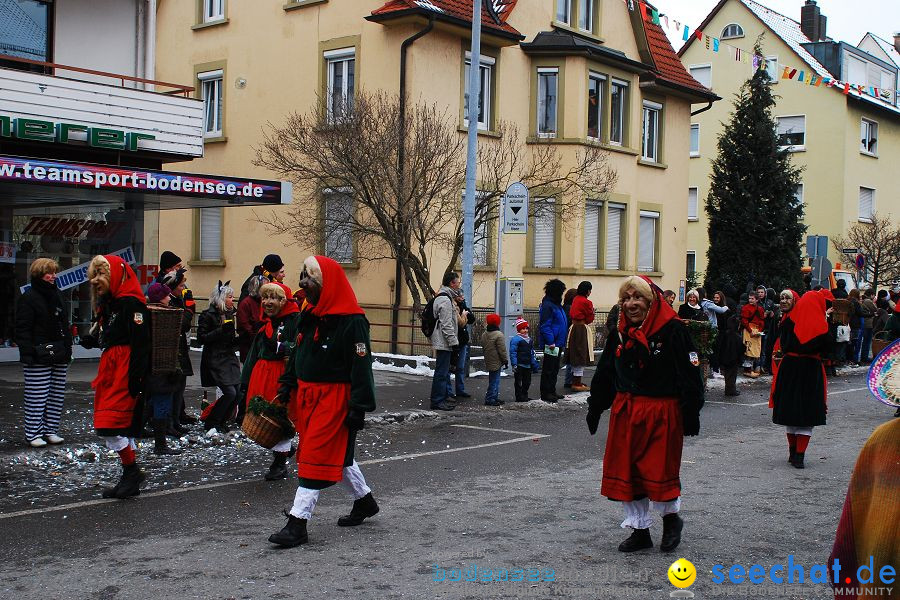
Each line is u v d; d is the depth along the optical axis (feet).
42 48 54.24
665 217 86.84
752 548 20.71
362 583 17.84
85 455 29.91
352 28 67.87
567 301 54.08
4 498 24.68
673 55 88.84
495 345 44.91
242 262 76.95
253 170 75.05
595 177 72.33
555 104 73.92
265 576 18.25
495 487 26.96
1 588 17.44
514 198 52.06
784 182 99.40
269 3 73.72
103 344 24.58
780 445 35.78
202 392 44.96
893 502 8.15
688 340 19.51
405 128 59.26
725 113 127.24
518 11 72.23
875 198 128.67
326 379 20.79
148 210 57.62
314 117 65.67
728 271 99.50
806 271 75.15
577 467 30.25
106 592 17.24
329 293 20.68
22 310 30.63
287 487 26.55
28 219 53.01
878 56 154.71
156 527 21.99
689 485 27.81
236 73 76.33
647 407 19.65
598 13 79.61
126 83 58.13
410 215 58.08
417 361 59.57
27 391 30.73
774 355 31.76
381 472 29.17
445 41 66.59
